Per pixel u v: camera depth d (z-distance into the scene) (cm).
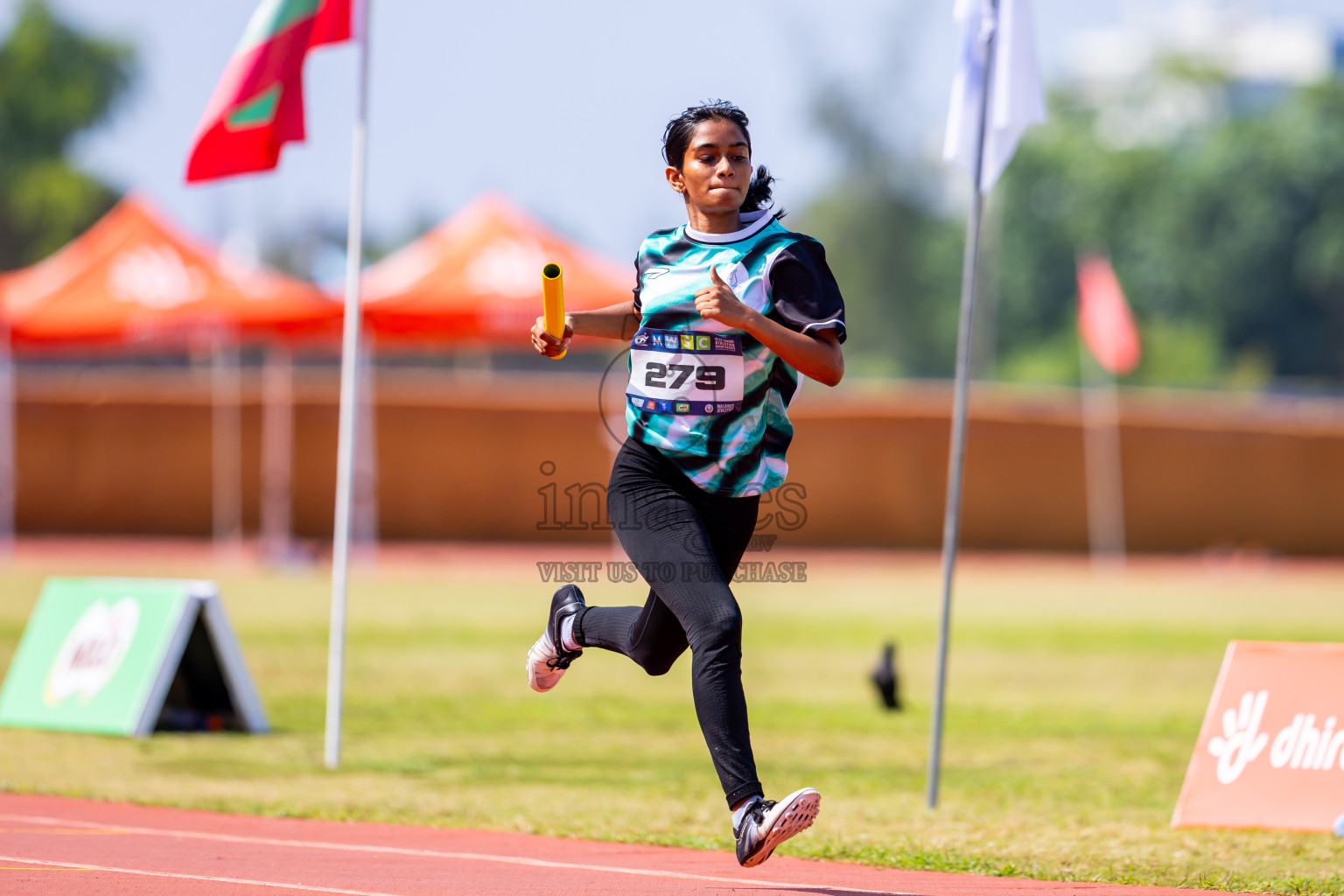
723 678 1354
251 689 2881
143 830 1869
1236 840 1905
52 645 2981
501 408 9025
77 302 6266
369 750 2692
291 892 1448
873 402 9331
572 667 4281
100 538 8706
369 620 5131
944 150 2362
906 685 3906
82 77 18488
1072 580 7894
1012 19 2350
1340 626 5459
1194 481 9481
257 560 7500
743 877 1614
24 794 2166
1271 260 19550
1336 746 1969
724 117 1417
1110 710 3459
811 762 2677
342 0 2581
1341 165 19212
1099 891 1583
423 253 6438
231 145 2584
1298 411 10938
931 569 8500
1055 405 9550
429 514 8975
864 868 1706
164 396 8750
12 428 8575
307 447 8712
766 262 1401
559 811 2091
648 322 1423
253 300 6200
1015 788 2381
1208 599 6700
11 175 18450
